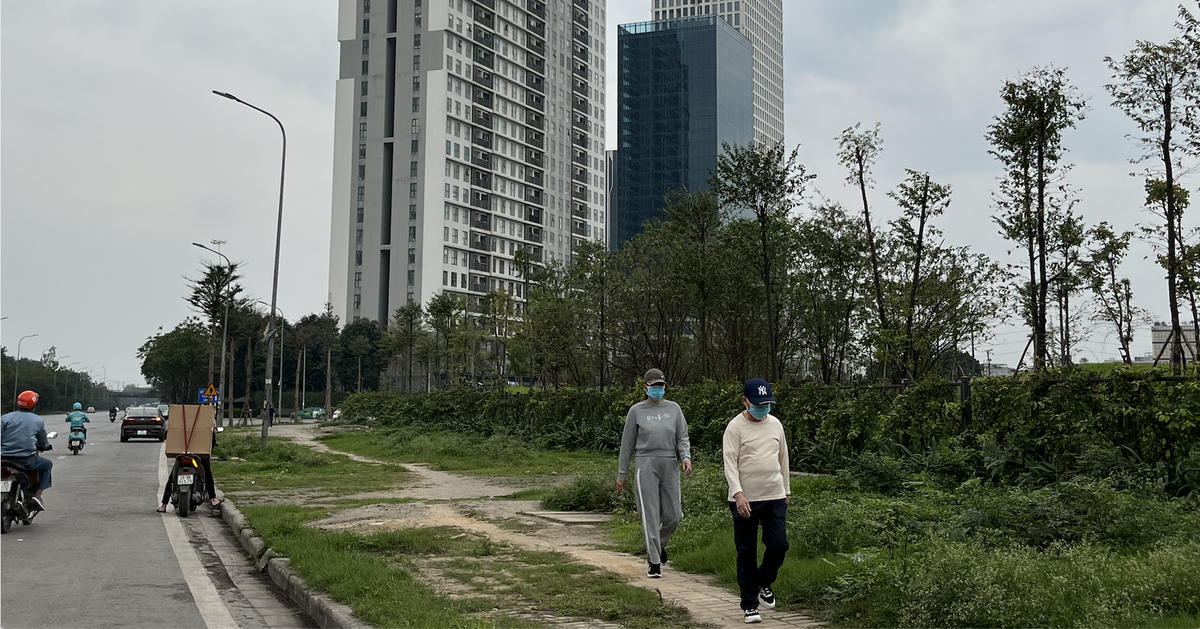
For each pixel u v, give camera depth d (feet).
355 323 360.69
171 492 45.62
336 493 52.75
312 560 26.96
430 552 29.68
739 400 74.84
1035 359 65.46
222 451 84.94
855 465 45.91
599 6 477.77
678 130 570.46
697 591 23.20
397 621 19.58
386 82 388.37
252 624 22.20
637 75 583.99
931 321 91.61
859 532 25.88
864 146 88.69
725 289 104.83
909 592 18.45
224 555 33.01
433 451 90.48
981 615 17.12
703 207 105.09
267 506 43.98
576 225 450.30
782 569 23.72
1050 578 18.62
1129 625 16.60
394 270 376.48
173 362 337.72
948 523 27.48
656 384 26.02
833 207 102.01
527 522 37.32
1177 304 65.67
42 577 27.53
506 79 410.93
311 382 365.61
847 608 19.98
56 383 452.76
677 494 25.89
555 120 439.63
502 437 103.35
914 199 84.99
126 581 27.25
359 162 388.78
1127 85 64.54
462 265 387.75
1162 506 29.01
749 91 608.19
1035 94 66.90
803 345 115.24
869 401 58.44
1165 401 37.04
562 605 21.21
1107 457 37.73
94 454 97.86
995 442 44.60
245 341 292.81
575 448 95.96
